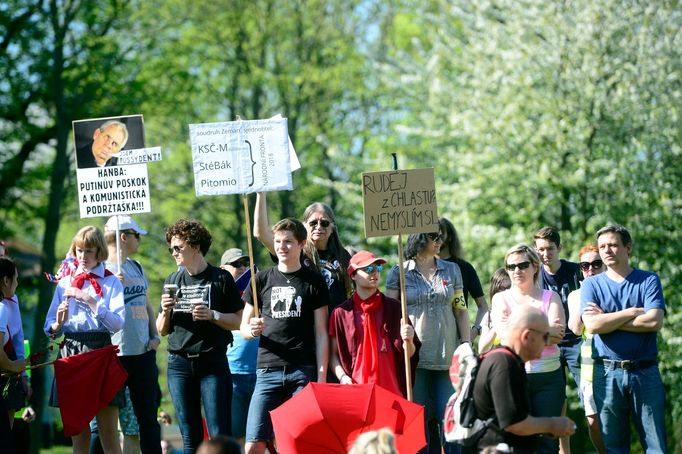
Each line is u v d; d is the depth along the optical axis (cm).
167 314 945
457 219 2220
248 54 3262
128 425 1127
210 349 947
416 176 954
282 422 824
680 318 1973
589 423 1023
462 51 2388
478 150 2314
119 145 1054
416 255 1005
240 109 3388
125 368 1000
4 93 2781
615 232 938
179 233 955
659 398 924
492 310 955
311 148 3325
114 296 959
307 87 3275
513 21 2266
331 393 819
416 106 2675
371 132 3284
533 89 2184
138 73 3009
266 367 924
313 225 1016
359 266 912
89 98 2806
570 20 2145
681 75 2102
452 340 988
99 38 2792
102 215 1052
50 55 2748
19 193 3030
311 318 932
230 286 960
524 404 691
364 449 597
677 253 2066
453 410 720
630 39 2130
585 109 2130
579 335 1045
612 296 937
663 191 2059
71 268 987
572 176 2081
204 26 3212
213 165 997
